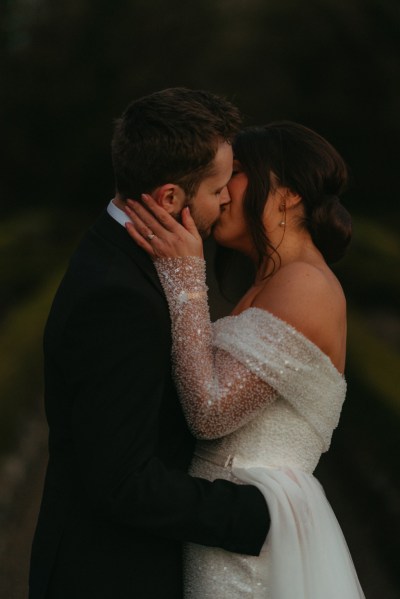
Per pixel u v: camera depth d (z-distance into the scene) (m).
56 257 21.41
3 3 33.38
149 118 2.10
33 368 9.66
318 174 2.36
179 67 33.66
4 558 5.02
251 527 2.12
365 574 5.20
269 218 2.37
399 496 6.03
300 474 2.27
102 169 33.19
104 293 2.04
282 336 2.18
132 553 2.13
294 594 2.13
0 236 21.83
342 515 6.30
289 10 32.69
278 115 33.09
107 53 33.78
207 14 34.00
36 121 32.94
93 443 2.00
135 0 34.12
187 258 2.16
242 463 2.27
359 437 7.60
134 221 2.18
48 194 33.59
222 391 2.15
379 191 32.41
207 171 2.13
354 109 32.19
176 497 2.04
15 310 13.72
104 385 2.01
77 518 2.15
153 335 2.06
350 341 10.78
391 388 8.46
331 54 32.25
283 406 2.28
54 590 2.15
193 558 2.25
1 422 7.46
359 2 32.12
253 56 33.09
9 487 6.41
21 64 33.22
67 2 33.97
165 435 2.22
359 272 19.30
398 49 32.09
